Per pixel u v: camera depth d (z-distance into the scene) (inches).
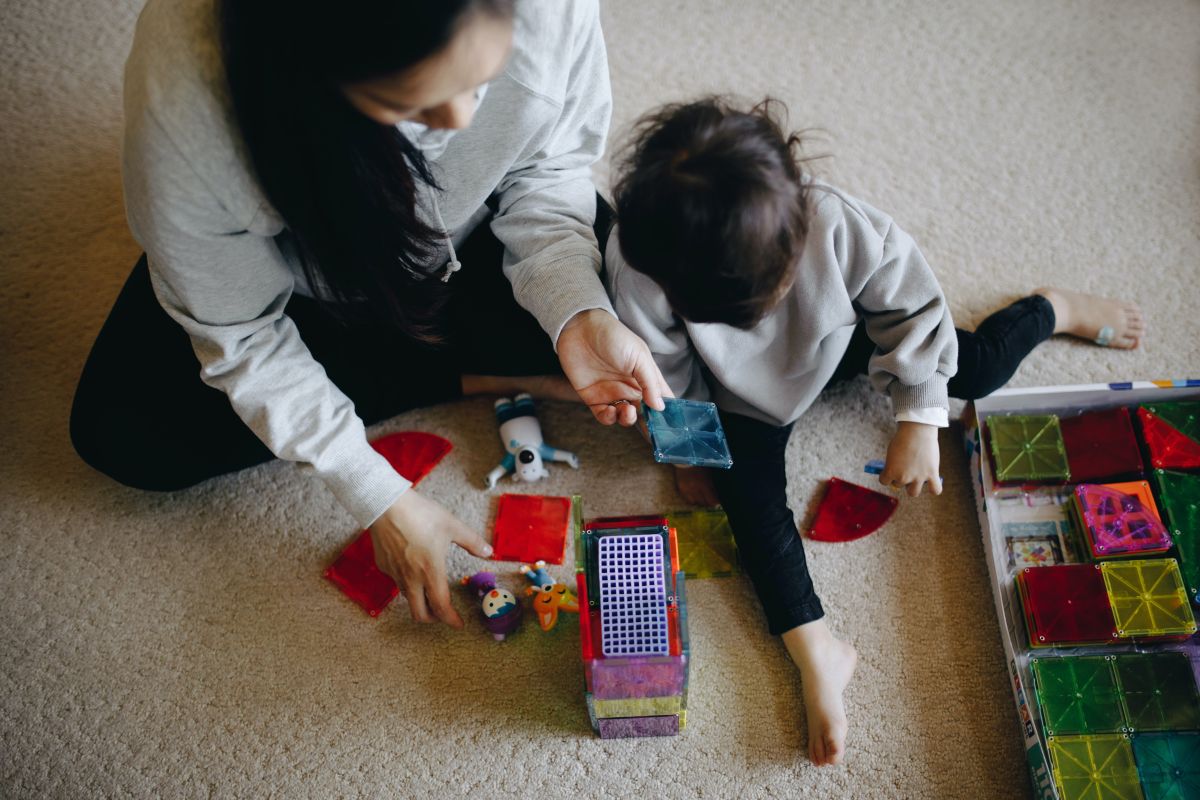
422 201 37.1
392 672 46.1
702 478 49.1
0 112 58.6
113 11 61.1
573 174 43.9
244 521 49.4
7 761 44.3
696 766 43.8
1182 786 39.6
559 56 36.6
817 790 43.1
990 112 58.2
